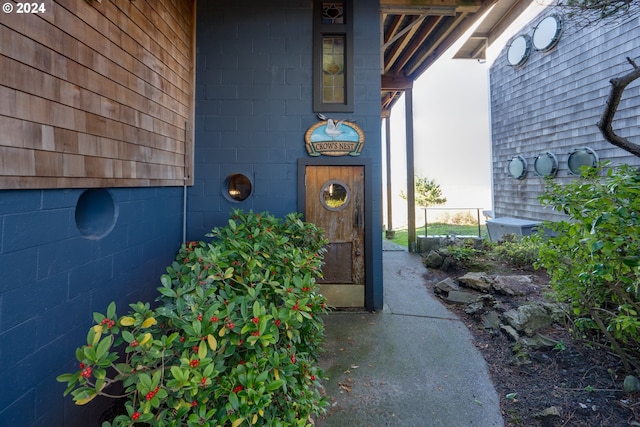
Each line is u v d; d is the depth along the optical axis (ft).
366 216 12.50
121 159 7.17
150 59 8.58
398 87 22.66
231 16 12.25
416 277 16.48
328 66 12.68
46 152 5.07
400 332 10.48
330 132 12.33
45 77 5.04
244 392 4.08
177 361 4.42
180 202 10.96
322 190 12.50
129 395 4.16
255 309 4.67
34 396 4.91
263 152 12.32
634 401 6.54
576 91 17.97
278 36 12.32
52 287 5.32
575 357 8.05
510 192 23.75
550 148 19.93
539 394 7.15
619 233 5.94
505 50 23.97
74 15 5.65
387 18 16.42
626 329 6.93
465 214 42.11
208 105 12.20
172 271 6.23
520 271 15.14
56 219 5.41
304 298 5.40
